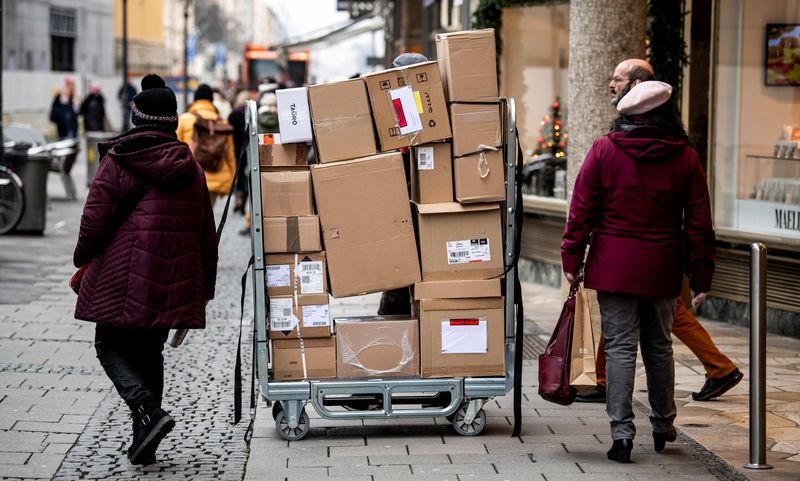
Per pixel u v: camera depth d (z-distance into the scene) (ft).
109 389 23.38
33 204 49.52
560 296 38.81
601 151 18.15
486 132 19.51
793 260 30.42
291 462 18.34
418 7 80.84
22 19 127.24
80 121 120.88
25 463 18.04
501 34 46.14
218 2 258.98
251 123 19.12
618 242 17.99
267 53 200.95
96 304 17.43
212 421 21.20
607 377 18.42
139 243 17.49
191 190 17.92
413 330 19.89
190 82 158.20
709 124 34.47
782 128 32.55
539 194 43.09
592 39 27.94
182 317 17.66
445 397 20.81
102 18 157.48
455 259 19.70
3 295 34.22
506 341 20.11
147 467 17.99
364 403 20.24
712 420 21.42
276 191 19.39
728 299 32.94
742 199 33.45
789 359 27.53
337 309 34.01
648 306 18.38
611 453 18.37
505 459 18.53
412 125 19.34
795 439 19.98
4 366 24.94
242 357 27.07
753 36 33.71
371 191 19.43
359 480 17.26
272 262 19.45
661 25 34.37
